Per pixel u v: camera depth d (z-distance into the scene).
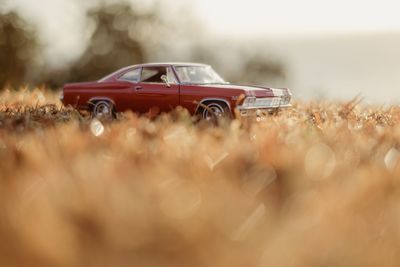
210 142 4.70
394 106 10.46
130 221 2.36
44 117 8.38
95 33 53.16
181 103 11.14
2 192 2.96
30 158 3.76
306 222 2.40
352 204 2.66
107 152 4.31
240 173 3.58
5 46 48.06
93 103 12.31
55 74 51.62
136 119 5.88
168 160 3.87
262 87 11.18
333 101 12.89
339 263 2.22
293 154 3.81
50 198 2.73
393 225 2.53
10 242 2.31
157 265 2.17
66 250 2.20
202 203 2.73
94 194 2.72
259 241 2.26
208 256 2.18
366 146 4.58
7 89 15.00
